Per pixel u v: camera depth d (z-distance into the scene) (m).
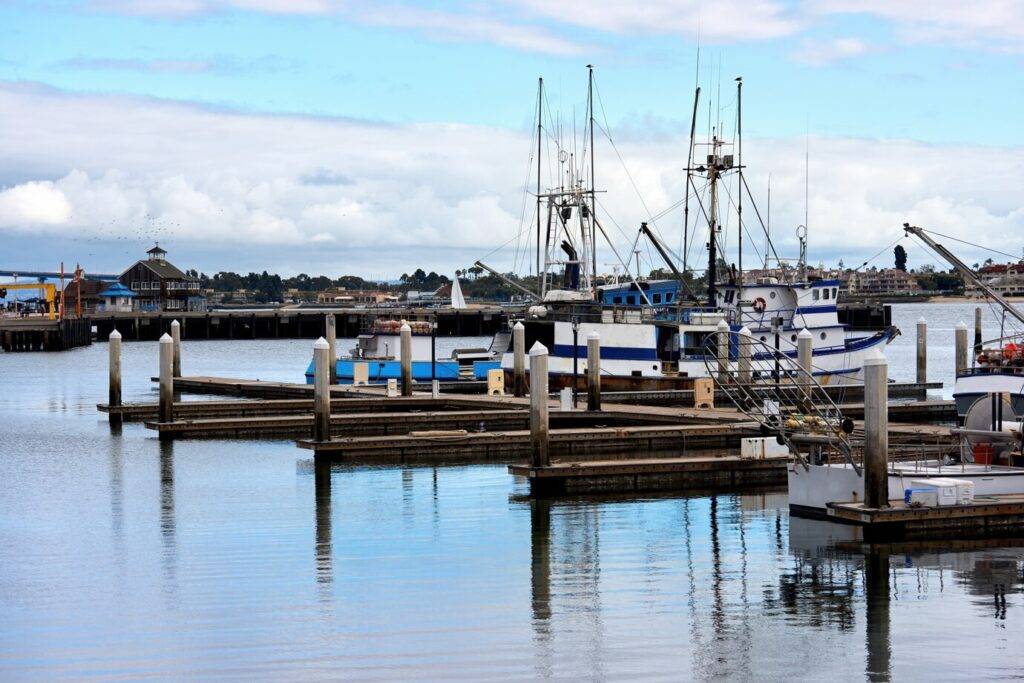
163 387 58.03
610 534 34.84
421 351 126.25
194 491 42.53
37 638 25.33
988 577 29.33
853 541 33.22
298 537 34.72
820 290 78.25
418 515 37.88
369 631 25.58
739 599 27.84
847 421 35.28
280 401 66.81
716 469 42.69
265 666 23.53
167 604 27.73
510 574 30.33
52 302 183.00
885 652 24.00
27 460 50.22
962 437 36.69
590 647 24.45
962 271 51.16
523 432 51.69
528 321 76.12
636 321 74.69
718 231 77.19
